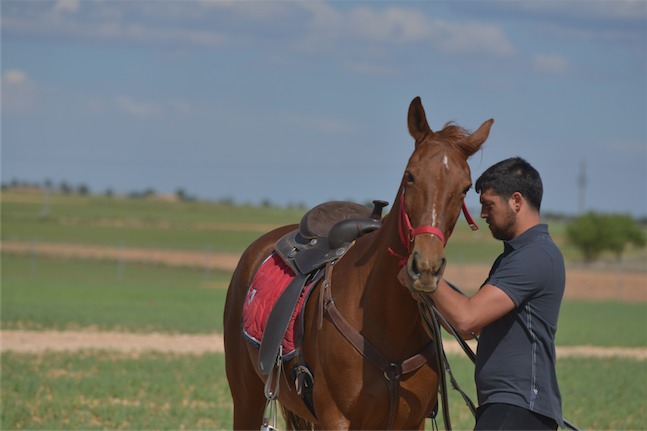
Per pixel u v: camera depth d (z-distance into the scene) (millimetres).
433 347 6031
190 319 24219
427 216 5141
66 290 33469
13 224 85750
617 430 11531
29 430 10297
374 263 5953
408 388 5930
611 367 17719
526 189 5348
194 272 52219
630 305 40156
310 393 6297
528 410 5258
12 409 11250
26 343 18281
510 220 5379
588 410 12664
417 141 5656
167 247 66125
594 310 35938
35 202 131375
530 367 5293
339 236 6648
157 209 132875
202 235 85938
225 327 8008
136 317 23969
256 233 91875
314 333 6219
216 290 38188
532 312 5305
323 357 6043
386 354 5883
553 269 5273
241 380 7645
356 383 5879
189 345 19188
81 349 17234
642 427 11734
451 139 5559
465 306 5191
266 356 6531
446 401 5758
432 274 4984
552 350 5355
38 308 25016
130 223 96875
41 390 12891
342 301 6059
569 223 76500
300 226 7230
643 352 21578
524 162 5430
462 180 5258
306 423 7223
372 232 6477
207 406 12211
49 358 15977
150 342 19422
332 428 5992
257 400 7617
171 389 13148
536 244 5297
